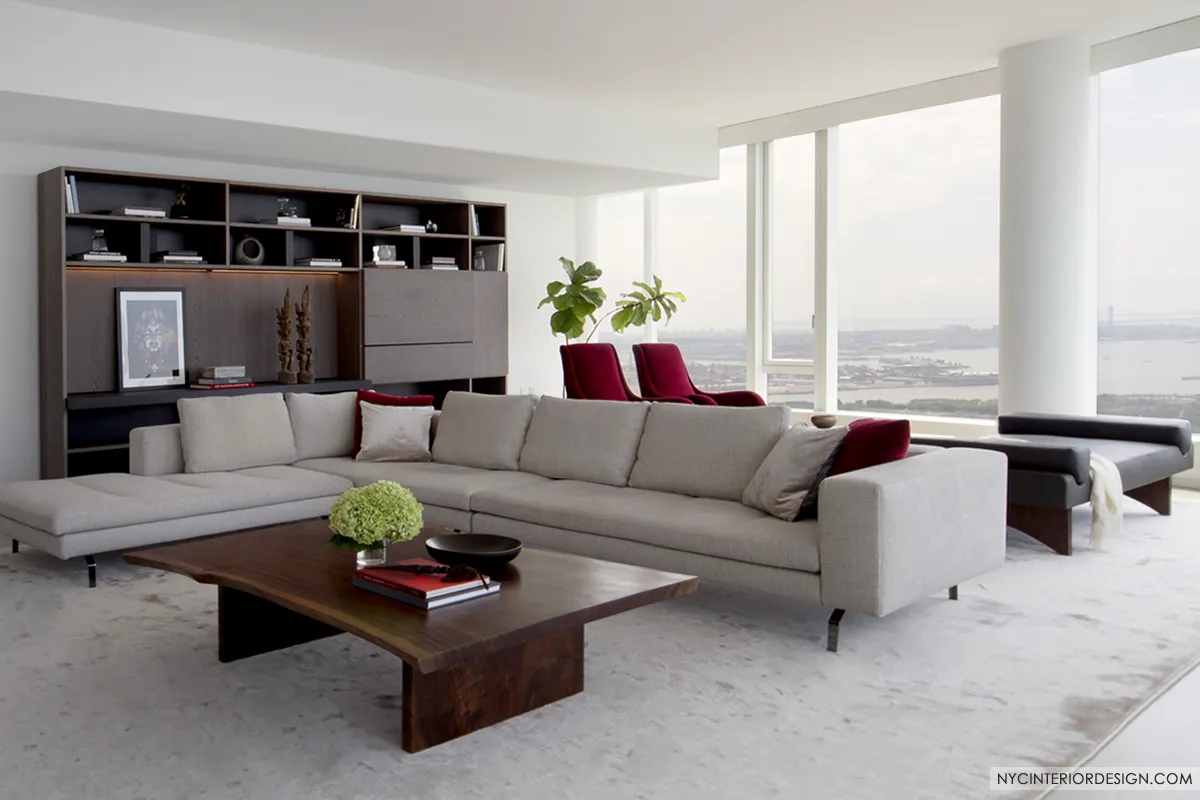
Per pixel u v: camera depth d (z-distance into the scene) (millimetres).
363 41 5992
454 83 6949
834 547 3301
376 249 7910
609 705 2873
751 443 4246
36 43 5215
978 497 3752
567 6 5418
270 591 2922
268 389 7004
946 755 2518
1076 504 4648
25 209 6457
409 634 2510
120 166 6832
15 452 6488
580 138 7715
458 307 8297
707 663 3227
